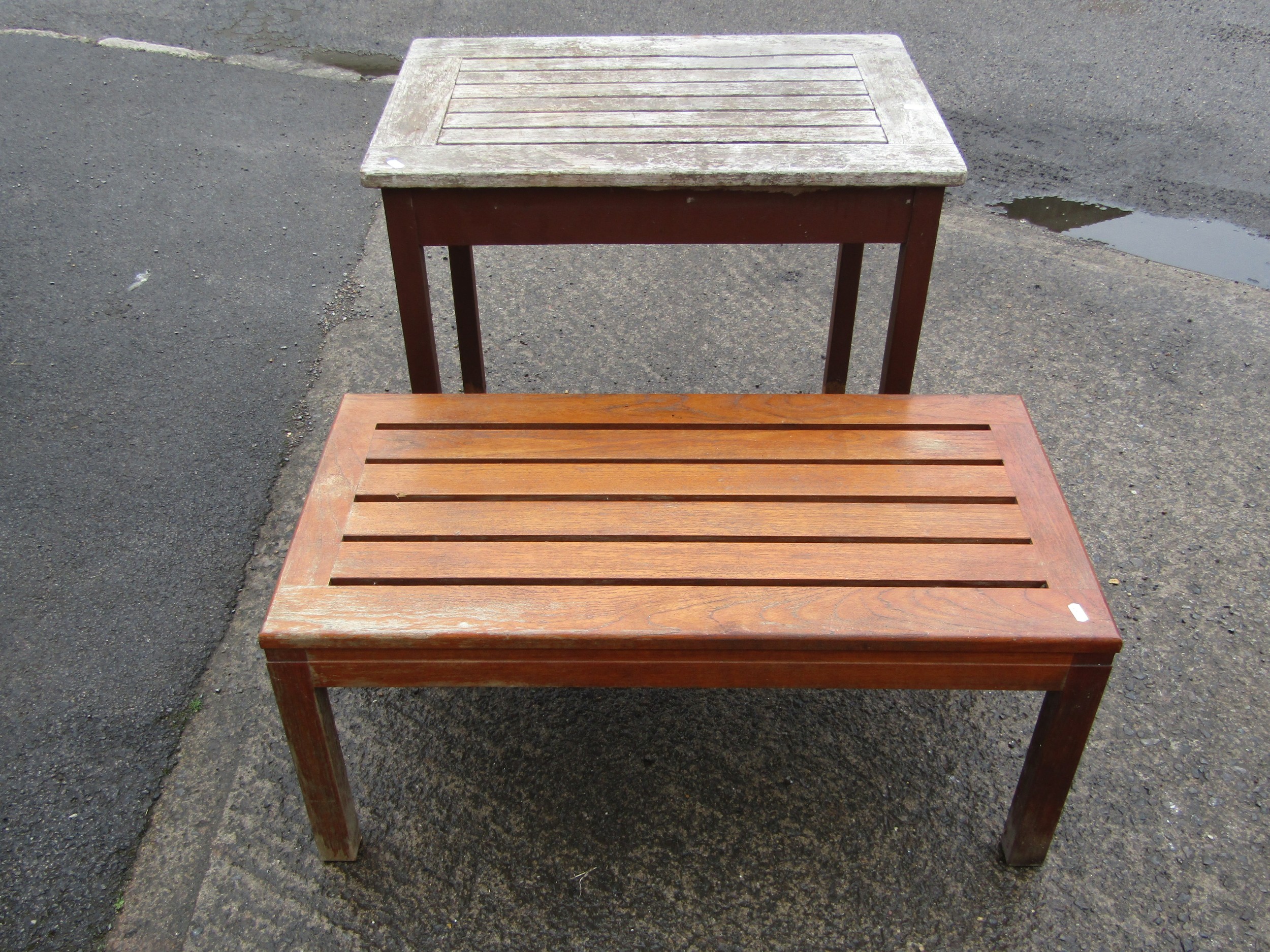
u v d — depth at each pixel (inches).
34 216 164.4
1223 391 132.6
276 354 138.7
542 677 69.4
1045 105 195.0
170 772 88.1
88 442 123.6
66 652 98.3
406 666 68.7
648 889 79.4
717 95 98.0
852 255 108.9
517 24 222.8
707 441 82.2
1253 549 110.0
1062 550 72.4
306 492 117.3
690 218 87.0
